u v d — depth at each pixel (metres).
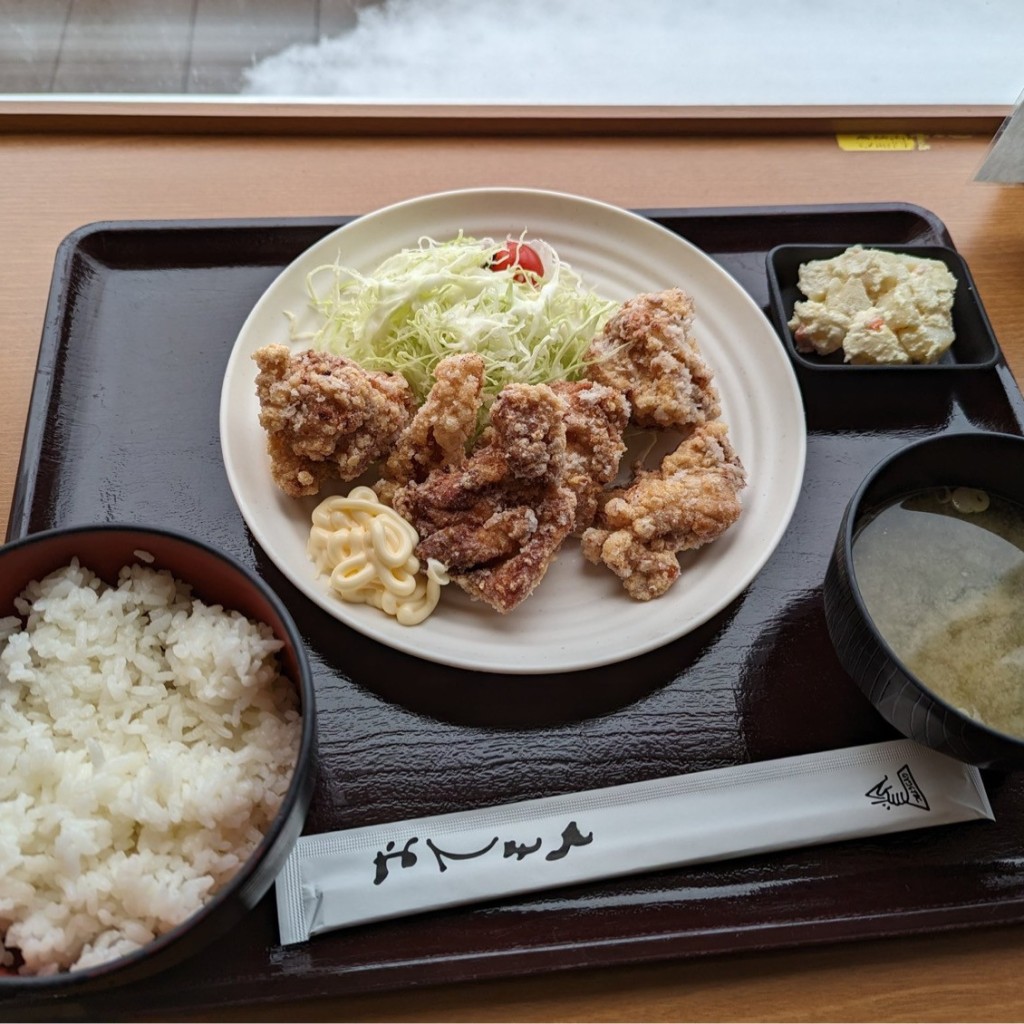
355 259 0.45
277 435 0.39
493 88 0.54
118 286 0.45
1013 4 0.58
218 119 0.51
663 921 0.33
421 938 0.32
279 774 0.32
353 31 0.55
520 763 0.35
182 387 0.42
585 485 0.39
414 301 0.43
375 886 0.33
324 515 0.38
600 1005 0.33
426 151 0.51
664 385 0.41
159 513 0.39
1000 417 0.44
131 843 0.31
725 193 0.51
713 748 0.36
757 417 0.42
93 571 0.34
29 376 0.43
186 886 0.30
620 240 0.46
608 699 0.37
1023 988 0.33
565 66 0.55
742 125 0.53
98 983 0.27
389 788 0.35
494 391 0.42
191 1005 0.31
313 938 0.32
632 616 0.38
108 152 0.50
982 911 0.34
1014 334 0.47
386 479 0.40
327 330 0.43
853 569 0.34
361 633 0.36
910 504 0.37
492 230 0.46
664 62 0.56
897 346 0.44
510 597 0.36
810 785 0.35
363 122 0.51
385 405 0.39
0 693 0.32
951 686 0.34
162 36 0.54
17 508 0.39
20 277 0.46
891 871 0.34
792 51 0.57
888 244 0.48
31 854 0.30
